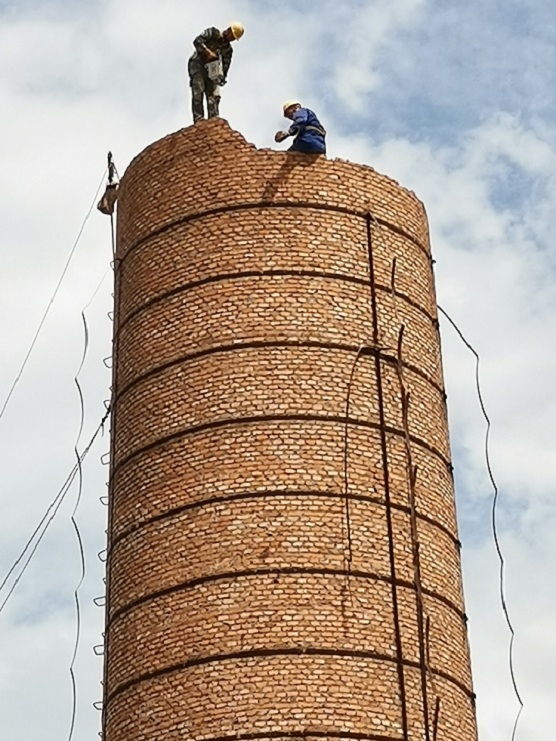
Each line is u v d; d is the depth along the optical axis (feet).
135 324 107.55
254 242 105.19
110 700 100.42
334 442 100.37
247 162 107.55
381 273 106.83
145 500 102.01
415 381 105.91
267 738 92.68
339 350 102.94
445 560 103.04
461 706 99.76
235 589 96.58
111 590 103.04
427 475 104.06
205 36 118.21
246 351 102.32
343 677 94.63
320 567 96.99
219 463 99.96
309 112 109.09
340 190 107.65
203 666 95.45
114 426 107.65
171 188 109.09
